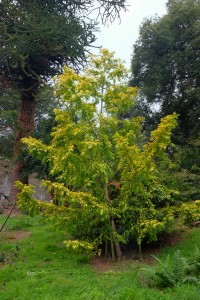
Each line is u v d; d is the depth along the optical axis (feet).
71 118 22.30
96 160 20.95
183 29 73.41
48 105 64.39
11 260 21.24
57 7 46.91
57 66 48.14
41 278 17.80
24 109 48.67
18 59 41.42
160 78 71.87
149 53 74.08
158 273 15.89
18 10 40.68
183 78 75.25
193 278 15.69
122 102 23.09
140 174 20.61
